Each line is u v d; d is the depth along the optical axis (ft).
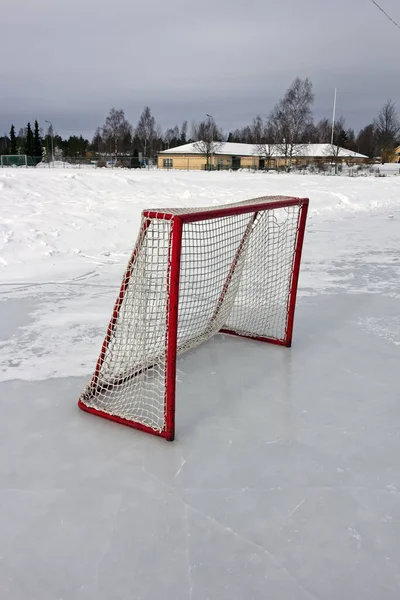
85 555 5.50
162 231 8.10
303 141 164.66
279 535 5.82
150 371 9.87
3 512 6.13
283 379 10.01
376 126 190.19
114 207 29.01
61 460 7.18
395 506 6.35
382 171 133.80
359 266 20.83
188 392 9.34
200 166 169.58
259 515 6.13
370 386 9.77
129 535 5.79
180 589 5.10
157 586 5.13
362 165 150.10
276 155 167.12
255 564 5.42
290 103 157.17
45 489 6.55
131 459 7.22
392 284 18.01
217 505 6.29
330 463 7.22
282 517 6.11
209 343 12.02
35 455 7.29
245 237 11.90
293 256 11.43
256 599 5.00
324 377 10.14
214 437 7.84
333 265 20.99
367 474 6.99
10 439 7.70
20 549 5.58
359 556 5.55
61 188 35.53
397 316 14.34
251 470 7.01
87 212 26.22
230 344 11.96
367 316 14.30
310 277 18.89
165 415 7.65
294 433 8.00
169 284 7.41
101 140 236.63
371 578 5.27
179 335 11.11
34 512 6.14
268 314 13.47
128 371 9.25
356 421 8.42
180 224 7.22
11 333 12.21
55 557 5.48
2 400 8.92
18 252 19.26
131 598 4.99
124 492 6.51
